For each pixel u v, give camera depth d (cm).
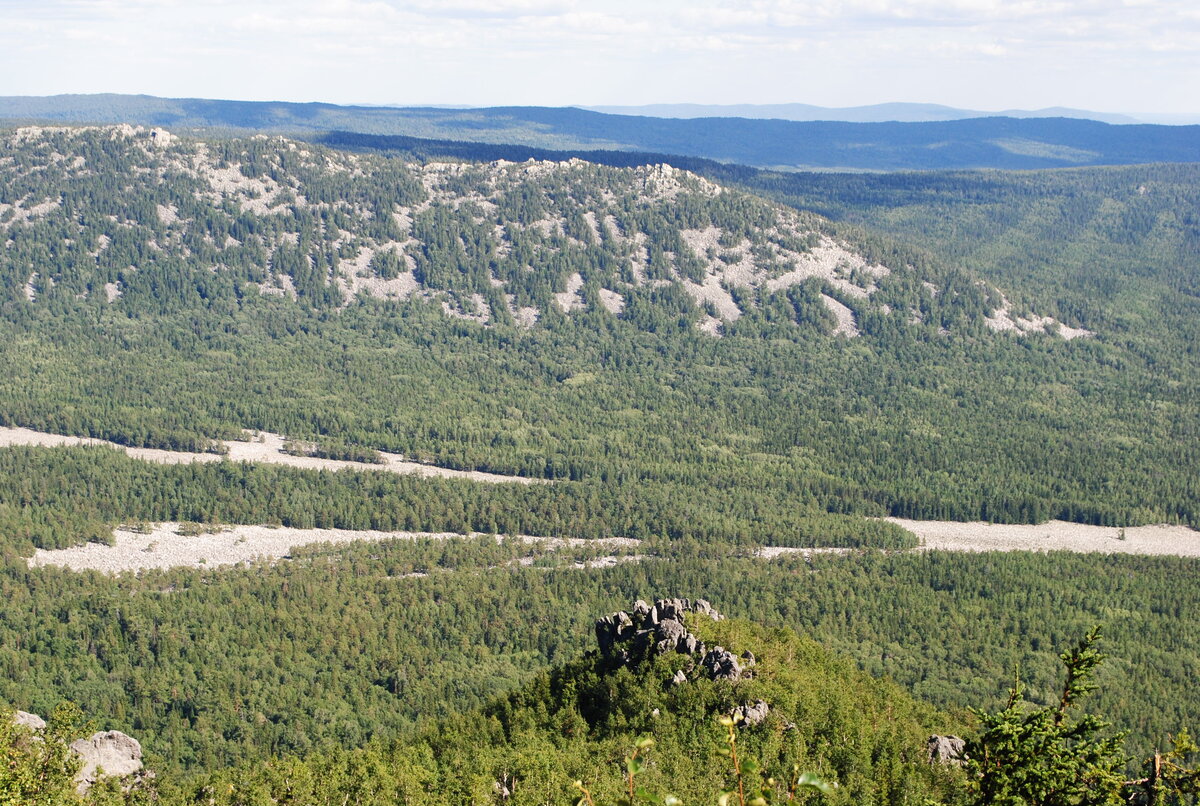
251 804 15275
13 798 11306
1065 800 6075
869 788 13962
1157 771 6103
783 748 15275
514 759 15650
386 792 15012
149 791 15575
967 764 6309
